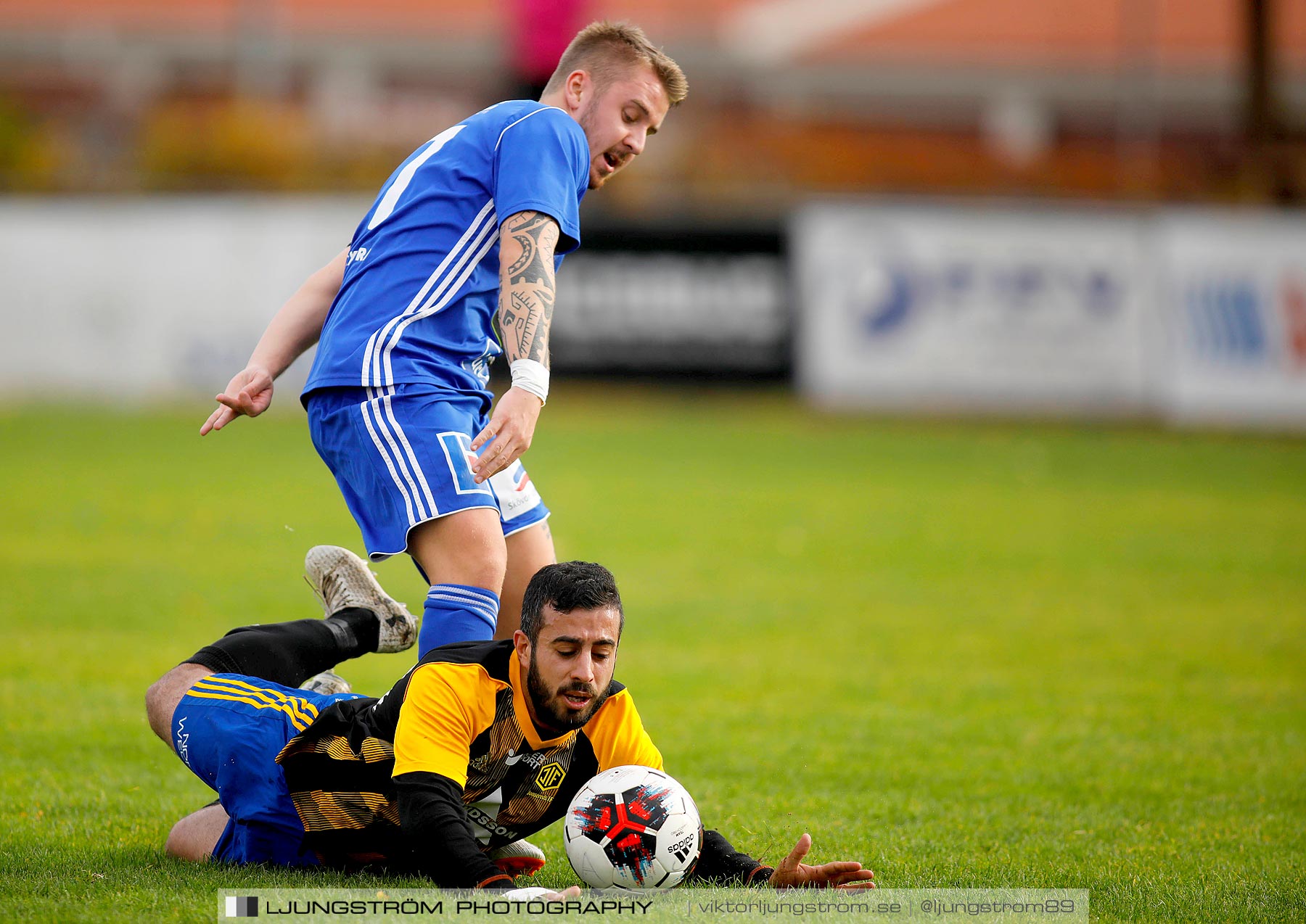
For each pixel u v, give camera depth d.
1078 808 16.27
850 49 113.06
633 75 14.59
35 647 24.64
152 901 11.38
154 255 64.25
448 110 112.06
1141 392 66.62
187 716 12.91
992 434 65.81
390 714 11.87
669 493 47.94
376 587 14.65
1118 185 93.31
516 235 13.25
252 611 28.53
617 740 12.19
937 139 113.94
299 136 82.94
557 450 57.38
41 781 16.34
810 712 21.56
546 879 13.09
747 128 106.69
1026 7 117.38
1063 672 24.97
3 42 107.25
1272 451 62.53
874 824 15.32
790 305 66.25
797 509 45.59
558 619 11.01
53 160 79.94
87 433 57.75
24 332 64.00
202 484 47.12
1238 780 17.78
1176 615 30.70
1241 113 111.44
